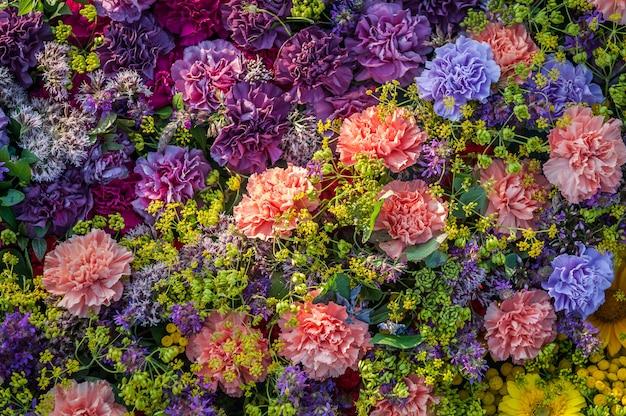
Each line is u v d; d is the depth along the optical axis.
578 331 0.94
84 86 0.91
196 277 0.90
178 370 0.92
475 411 0.94
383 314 0.92
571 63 0.95
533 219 0.93
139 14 0.92
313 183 0.91
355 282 0.91
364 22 0.92
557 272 0.92
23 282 0.91
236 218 0.90
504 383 0.98
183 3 0.92
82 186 0.92
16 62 0.92
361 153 0.89
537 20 0.93
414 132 0.91
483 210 0.93
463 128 0.92
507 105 0.92
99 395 0.89
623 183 0.94
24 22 0.91
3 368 0.88
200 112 0.92
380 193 0.91
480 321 0.94
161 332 0.92
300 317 0.90
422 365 0.92
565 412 0.96
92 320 0.90
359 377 0.93
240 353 0.89
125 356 0.88
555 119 0.93
